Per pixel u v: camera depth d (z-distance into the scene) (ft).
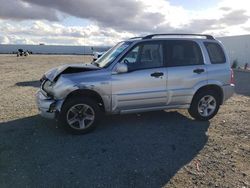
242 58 78.95
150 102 21.26
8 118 23.48
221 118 24.53
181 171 14.97
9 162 15.65
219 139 19.57
